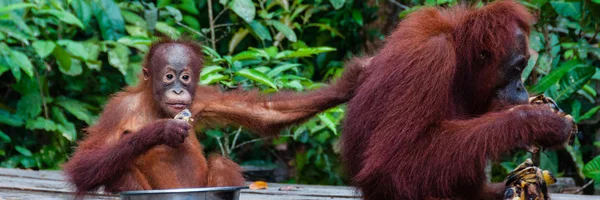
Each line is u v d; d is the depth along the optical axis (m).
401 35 4.43
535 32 7.19
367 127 4.35
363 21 9.85
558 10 7.40
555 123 4.09
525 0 7.44
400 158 4.16
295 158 9.25
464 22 4.41
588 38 8.65
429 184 4.17
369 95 4.38
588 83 8.03
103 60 8.87
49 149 8.28
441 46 4.19
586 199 5.96
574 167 8.91
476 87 4.42
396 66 4.25
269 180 9.28
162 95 4.64
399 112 4.16
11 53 7.45
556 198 5.98
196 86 4.77
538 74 7.94
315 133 8.62
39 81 8.22
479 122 4.15
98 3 8.20
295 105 5.18
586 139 8.67
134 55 8.70
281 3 9.05
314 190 6.24
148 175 4.68
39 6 7.91
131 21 8.50
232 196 4.03
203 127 5.30
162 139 4.31
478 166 4.17
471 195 4.43
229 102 5.22
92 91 8.79
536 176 4.46
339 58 9.88
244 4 8.45
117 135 4.70
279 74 8.02
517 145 4.12
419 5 8.37
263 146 9.52
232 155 8.74
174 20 9.00
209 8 8.73
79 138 8.86
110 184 4.48
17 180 6.15
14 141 8.59
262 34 8.70
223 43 9.54
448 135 4.14
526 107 4.17
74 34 8.48
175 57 4.65
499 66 4.34
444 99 4.18
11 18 7.55
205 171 4.86
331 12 9.71
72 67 8.10
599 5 7.32
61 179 6.29
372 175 4.24
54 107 8.29
